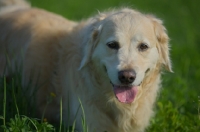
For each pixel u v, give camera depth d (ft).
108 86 27.27
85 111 27.84
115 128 28.84
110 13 28.76
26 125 25.30
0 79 30.48
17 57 32.35
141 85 27.48
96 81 27.48
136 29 26.23
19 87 29.43
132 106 28.14
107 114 28.48
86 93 27.96
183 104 34.58
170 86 39.29
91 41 26.94
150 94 28.84
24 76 31.30
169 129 30.22
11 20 34.01
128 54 25.70
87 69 27.68
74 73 28.53
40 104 31.12
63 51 30.12
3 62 33.58
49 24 32.55
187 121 30.60
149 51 26.40
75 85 28.50
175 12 74.84
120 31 26.11
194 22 69.67
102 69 26.73
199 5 79.61
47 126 25.27
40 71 30.86
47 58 30.91
